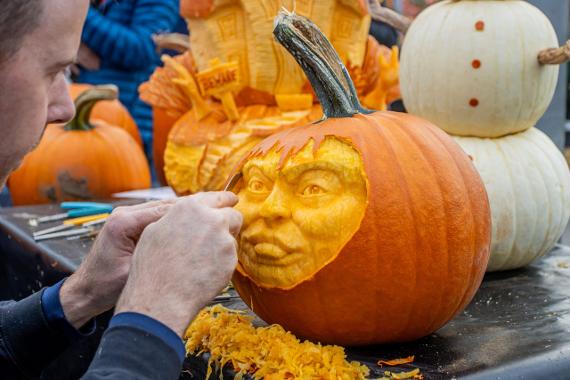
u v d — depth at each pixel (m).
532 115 1.66
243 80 2.08
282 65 2.02
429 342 1.11
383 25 2.71
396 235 1.02
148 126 3.56
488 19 1.60
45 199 2.70
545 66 1.62
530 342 1.09
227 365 1.02
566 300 1.33
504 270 1.59
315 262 1.05
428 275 1.04
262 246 1.06
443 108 1.65
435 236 1.04
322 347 1.03
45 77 0.87
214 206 0.99
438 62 1.63
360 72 2.16
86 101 2.74
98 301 1.14
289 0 1.97
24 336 1.15
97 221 2.05
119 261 1.11
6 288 2.25
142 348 0.81
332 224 1.03
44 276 1.80
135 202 2.43
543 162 1.62
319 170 1.06
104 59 3.24
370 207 1.02
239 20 2.04
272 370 0.96
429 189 1.05
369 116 1.13
